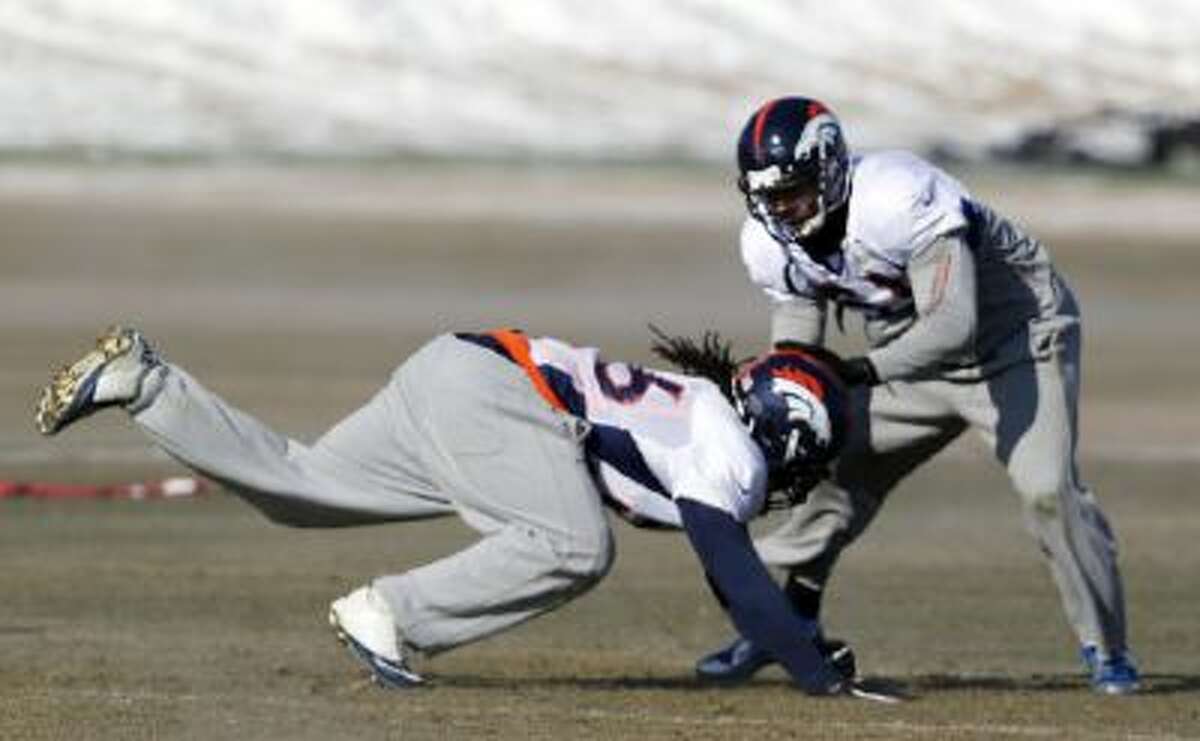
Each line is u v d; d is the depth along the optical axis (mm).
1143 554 46344
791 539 31828
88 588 39031
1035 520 30500
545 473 27109
